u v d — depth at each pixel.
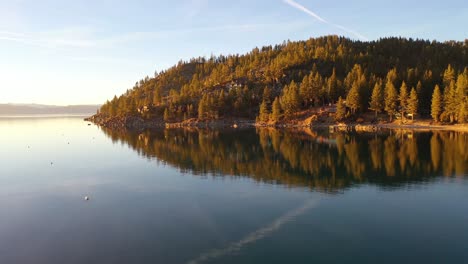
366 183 50.84
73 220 37.06
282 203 42.06
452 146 81.75
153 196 46.34
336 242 30.50
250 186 50.75
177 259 27.70
